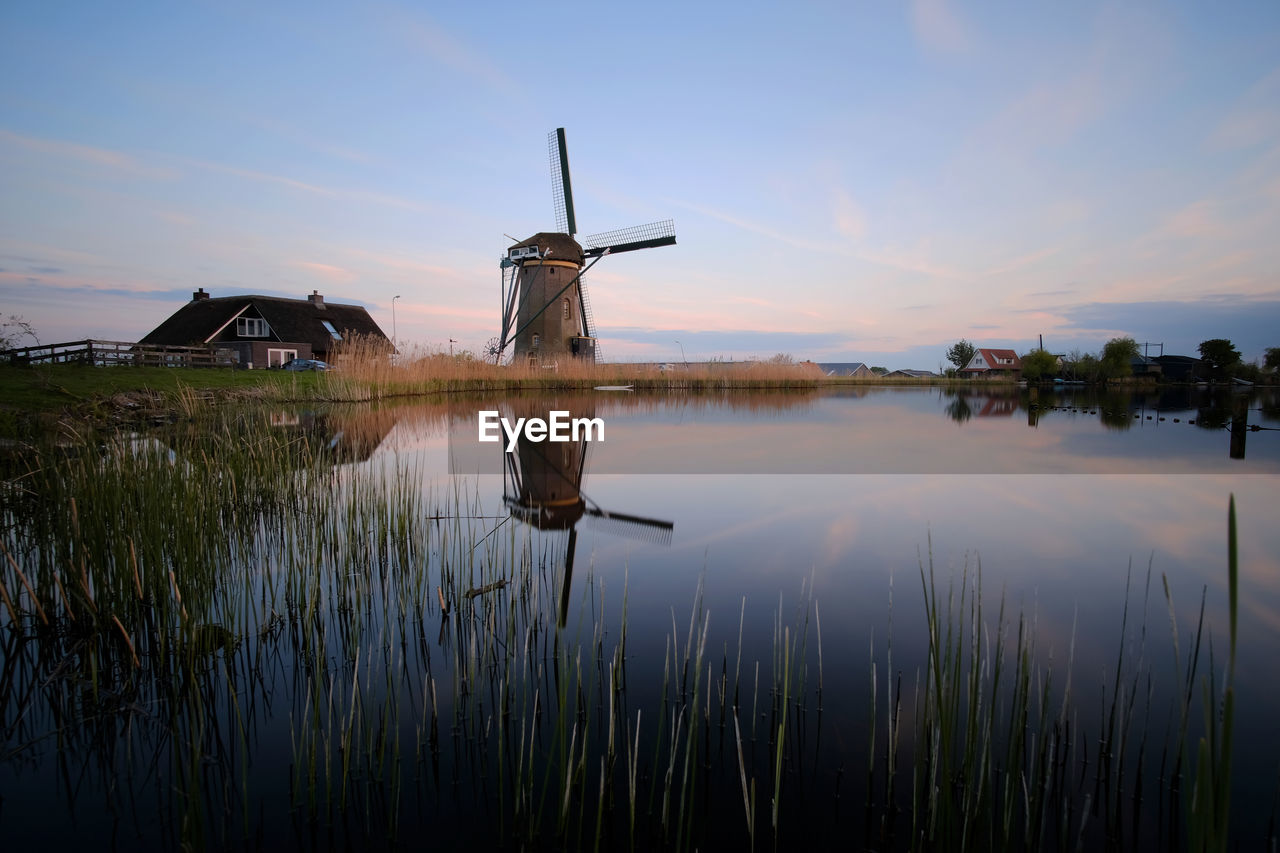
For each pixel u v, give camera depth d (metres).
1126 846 2.09
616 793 2.39
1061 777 2.41
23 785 2.43
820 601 4.00
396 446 10.39
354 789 2.41
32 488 5.16
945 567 4.63
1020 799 2.32
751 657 3.28
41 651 3.45
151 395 13.44
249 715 2.88
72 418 8.52
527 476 8.15
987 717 2.19
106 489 4.40
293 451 8.77
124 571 3.63
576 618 3.79
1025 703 2.37
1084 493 7.25
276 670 3.26
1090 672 3.10
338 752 2.62
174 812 2.29
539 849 2.12
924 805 2.30
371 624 3.77
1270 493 7.21
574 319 36.00
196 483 4.82
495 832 2.21
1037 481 7.98
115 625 3.60
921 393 32.16
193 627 3.07
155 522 3.94
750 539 5.36
